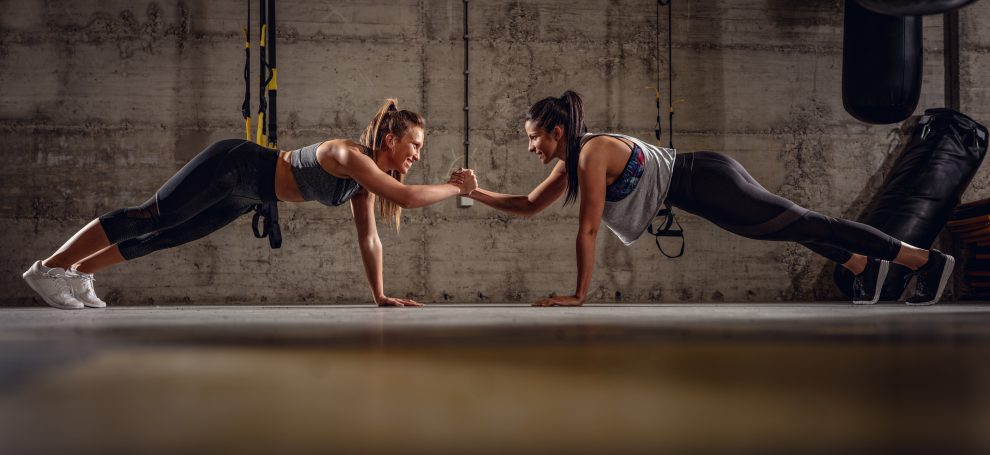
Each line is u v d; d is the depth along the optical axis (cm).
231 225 496
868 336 131
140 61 500
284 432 41
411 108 515
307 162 308
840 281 514
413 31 518
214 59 504
